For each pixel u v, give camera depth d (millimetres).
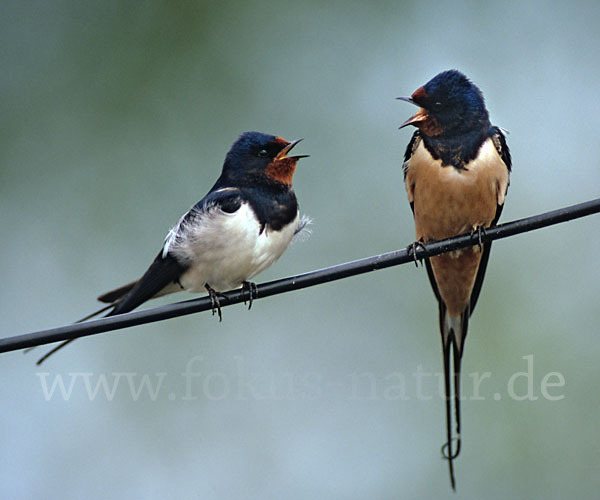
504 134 9797
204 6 15445
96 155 15273
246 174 9922
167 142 15211
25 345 7793
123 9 15531
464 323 10234
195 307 8422
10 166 15352
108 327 7965
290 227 9977
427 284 14461
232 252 9688
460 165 9500
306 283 8336
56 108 15414
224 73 15375
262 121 15398
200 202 9953
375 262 8383
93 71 15500
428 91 9711
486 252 10109
